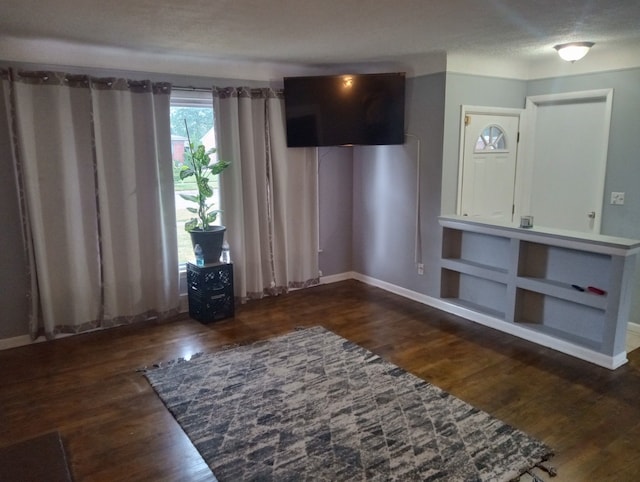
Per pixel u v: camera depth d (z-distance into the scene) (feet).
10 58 11.41
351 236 18.45
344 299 16.15
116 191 12.95
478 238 14.29
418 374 10.72
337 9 8.90
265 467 7.62
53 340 12.62
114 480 7.38
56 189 12.09
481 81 14.53
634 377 10.58
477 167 15.11
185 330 13.37
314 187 16.78
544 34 11.09
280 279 16.60
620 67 13.07
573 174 14.79
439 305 15.15
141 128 13.08
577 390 10.01
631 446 8.14
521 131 15.80
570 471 7.51
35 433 8.58
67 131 12.01
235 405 9.43
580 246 11.23
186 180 14.78
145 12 9.02
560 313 12.43
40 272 12.08
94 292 13.14
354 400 9.56
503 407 9.32
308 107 15.25
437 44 12.22
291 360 11.40
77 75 12.00
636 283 12.98
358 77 14.84
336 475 7.41
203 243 13.69
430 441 8.22
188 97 14.01
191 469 7.61
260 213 15.71
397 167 15.93
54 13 9.10
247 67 14.87
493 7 8.83
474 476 7.36
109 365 11.22
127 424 8.84
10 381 10.50
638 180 13.03
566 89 14.51
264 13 9.12
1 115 11.39
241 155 14.97
